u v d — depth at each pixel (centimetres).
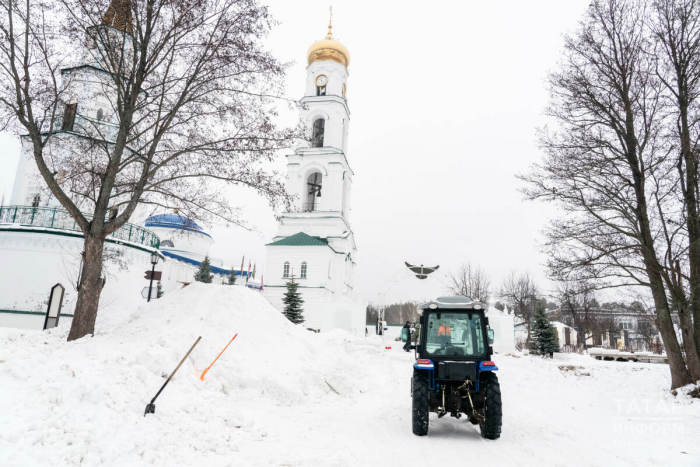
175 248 5659
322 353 1497
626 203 1450
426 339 938
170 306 1351
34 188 2378
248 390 1109
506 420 1034
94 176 1309
